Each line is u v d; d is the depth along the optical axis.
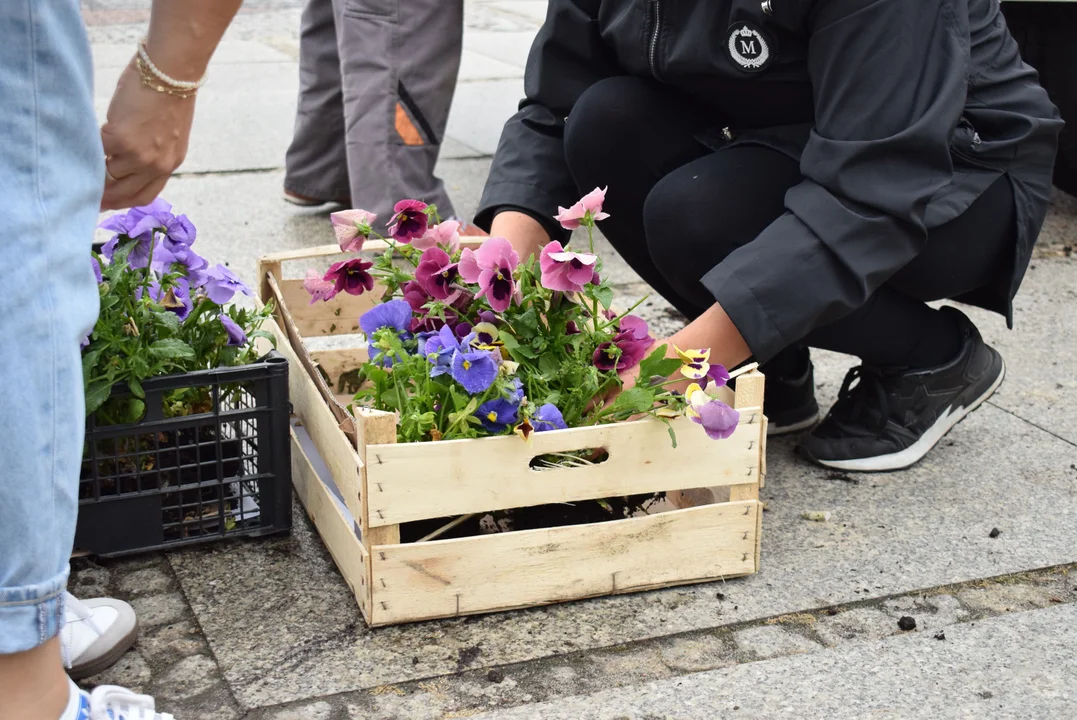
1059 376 2.46
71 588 1.63
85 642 1.43
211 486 1.73
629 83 2.00
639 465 1.58
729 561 1.69
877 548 1.80
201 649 1.51
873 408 2.04
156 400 1.63
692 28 1.81
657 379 1.62
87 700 1.26
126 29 5.96
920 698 1.44
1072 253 3.24
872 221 1.62
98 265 1.61
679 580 1.67
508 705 1.42
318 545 1.78
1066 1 3.24
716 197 1.85
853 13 1.62
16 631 1.14
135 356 1.58
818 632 1.59
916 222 1.64
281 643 1.53
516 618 1.60
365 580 1.52
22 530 1.12
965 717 1.41
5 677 1.17
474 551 1.55
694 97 1.98
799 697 1.44
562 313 1.61
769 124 1.92
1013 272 1.92
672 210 1.88
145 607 1.60
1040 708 1.43
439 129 3.00
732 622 1.60
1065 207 3.68
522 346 1.59
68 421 1.15
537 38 2.10
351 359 2.17
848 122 1.64
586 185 2.04
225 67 5.23
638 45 1.90
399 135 2.92
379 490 1.48
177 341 1.61
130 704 1.30
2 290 1.10
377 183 2.94
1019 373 2.47
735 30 1.76
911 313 1.98
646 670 1.49
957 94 1.65
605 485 1.57
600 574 1.62
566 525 1.68
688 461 1.60
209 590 1.65
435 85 2.93
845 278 1.64
